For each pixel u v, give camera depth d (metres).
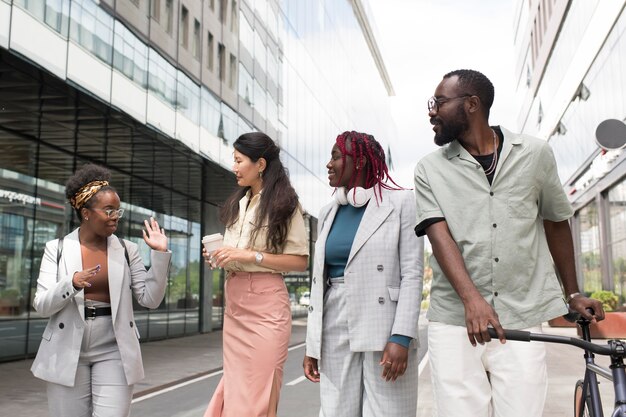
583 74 29.88
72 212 15.30
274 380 3.31
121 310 3.27
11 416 7.09
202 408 7.64
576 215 36.88
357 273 3.01
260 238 3.38
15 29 9.61
